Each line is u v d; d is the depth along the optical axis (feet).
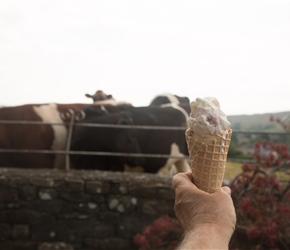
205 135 1.33
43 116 7.07
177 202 1.36
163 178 4.92
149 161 7.06
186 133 1.39
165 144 7.25
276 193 3.87
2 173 4.98
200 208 1.27
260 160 4.32
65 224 4.85
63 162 6.86
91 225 4.85
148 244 3.92
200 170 1.38
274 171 4.17
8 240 4.84
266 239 3.59
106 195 4.86
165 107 7.61
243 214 3.74
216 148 1.35
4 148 6.80
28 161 6.84
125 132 6.33
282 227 3.61
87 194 4.86
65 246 4.82
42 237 4.84
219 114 1.34
